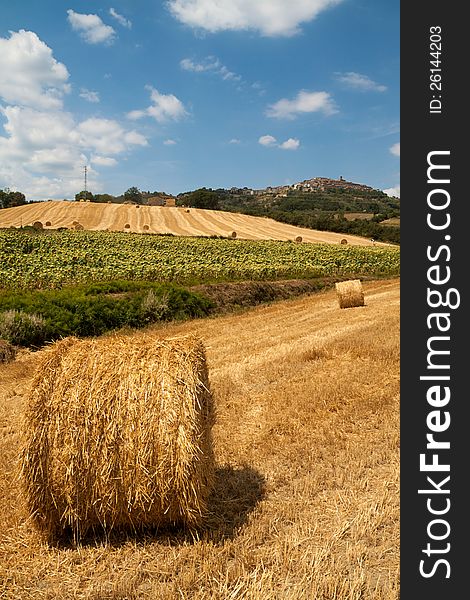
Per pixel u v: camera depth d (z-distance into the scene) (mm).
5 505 4855
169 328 15164
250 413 7367
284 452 5961
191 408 4230
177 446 4176
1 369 10602
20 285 20594
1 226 57438
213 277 26938
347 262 39312
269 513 4695
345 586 3646
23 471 4203
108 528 4434
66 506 4262
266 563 3969
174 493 4242
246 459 5809
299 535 4309
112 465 4199
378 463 5750
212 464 4922
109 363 4391
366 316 16000
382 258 42188
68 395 4250
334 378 8898
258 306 21047
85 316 14578
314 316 16828
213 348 12055
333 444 6203
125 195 138375
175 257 34844
